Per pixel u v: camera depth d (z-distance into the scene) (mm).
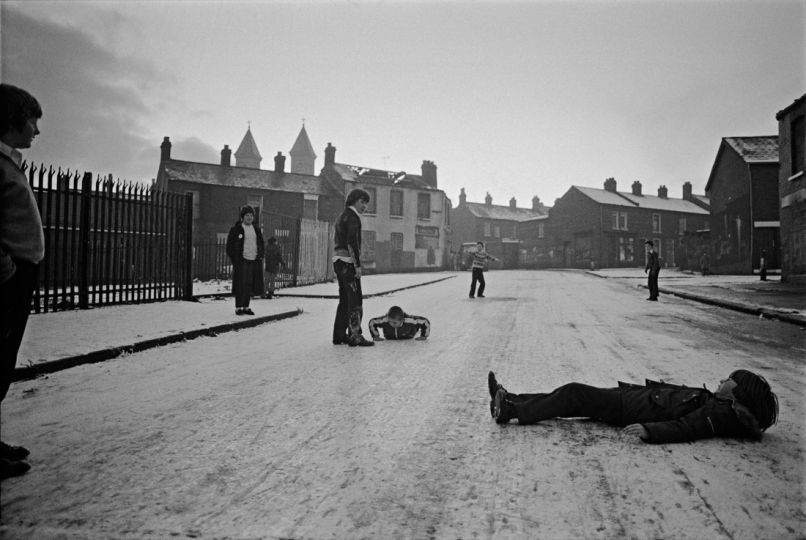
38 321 7105
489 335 7086
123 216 9570
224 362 5055
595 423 3156
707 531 1838
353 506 2025
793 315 8461
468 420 3207
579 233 51219
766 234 26078
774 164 26078
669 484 2240
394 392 3912
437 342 6441
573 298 14016
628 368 4789
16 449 2479
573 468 2424
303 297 13656
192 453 2605
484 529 1846
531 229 60781
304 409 3438
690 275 29891
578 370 4707
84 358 4820
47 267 8164
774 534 1812
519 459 2541
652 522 1904
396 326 6551
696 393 2955
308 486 2215
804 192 16094
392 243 43188
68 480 2256
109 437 2840
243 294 8359
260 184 38750
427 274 35312
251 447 2701
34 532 1800
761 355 5469
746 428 2775
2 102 2283
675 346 6094
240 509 1994
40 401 3568
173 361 5070
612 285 20516
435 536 1796
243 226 8375
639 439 2818
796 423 3145
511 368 4809
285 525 1868
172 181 35250
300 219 18609
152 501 2059
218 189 36500
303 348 5926
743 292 14016
